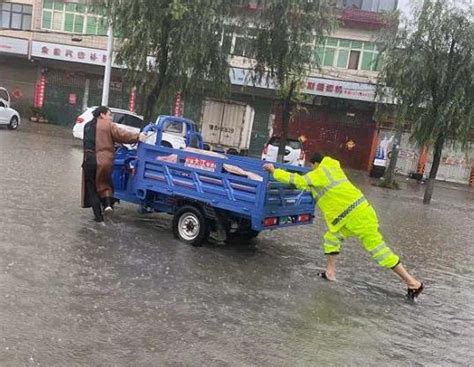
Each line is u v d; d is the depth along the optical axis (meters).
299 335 5.09
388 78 19.11
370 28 29.94
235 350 4.57
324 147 31.55
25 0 33.94
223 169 7.63
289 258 8.10
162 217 9.67
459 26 17.72
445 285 7.80
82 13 33.19
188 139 10.94
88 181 8.39
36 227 7.57
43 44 31.28
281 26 19.34
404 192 22.47
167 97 18.72
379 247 6.88
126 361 4.12
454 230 13.41
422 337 5.52
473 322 6.25
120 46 18.11
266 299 6.00
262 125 31.72
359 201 6.95
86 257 6.54
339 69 30.47
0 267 5.73
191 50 16.77
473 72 17.50
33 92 34.22
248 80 23.06
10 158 14.30
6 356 3.94
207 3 16.56
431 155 30.48
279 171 7.07
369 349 5.00
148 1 16.42
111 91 32.78
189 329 4.88
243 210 7.41
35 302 4.98
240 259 7.59
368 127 30.94
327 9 19.73
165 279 6.17
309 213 8.48
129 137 8.48
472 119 17.97
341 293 6.63
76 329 4.55
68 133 27.33
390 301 6.62
